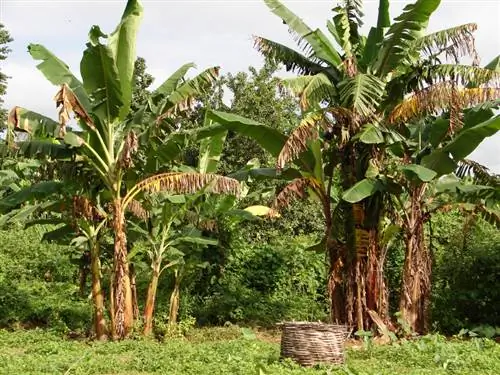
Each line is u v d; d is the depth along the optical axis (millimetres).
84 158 12305
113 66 11477
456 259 15773
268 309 16156
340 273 12930
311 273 17250
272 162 22500
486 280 15266
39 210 13094
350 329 12609
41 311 15555
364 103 11453
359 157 12750
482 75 11695
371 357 10562
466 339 14109
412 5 11648
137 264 13953
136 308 14297
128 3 11977
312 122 11531
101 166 12320
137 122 12594
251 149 23266
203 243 14047
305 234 21922
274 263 17281
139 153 12766
